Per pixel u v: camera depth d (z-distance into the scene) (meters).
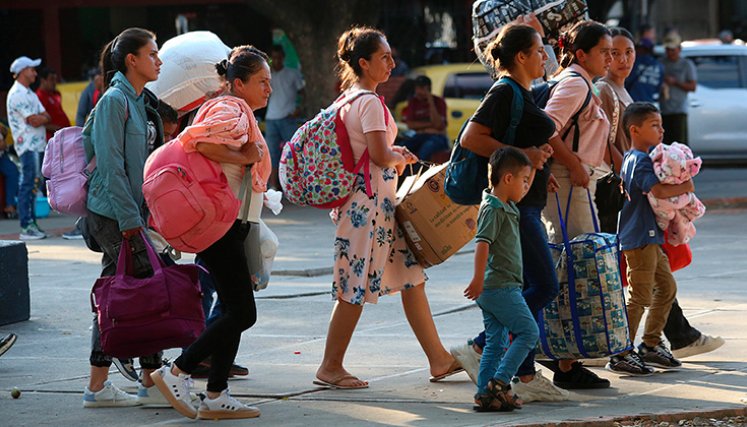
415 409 13.77
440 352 15.35
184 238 13.09
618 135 16.70
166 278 13.49
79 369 16.72
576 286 14.46
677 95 40.28
